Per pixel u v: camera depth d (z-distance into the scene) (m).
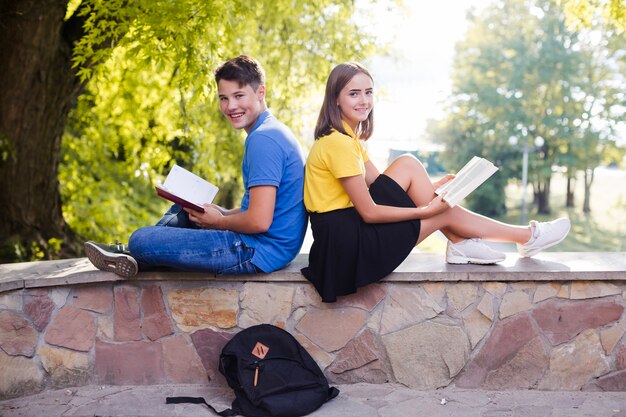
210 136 8.11
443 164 30.55
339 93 3.13
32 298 3.21
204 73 4.81
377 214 3.04
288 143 3.12
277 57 7.68
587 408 3.01
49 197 6.34
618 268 3.18
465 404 3.07
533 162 29.72
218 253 3.08
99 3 4.87
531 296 3.21
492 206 31.45
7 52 5.58
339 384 3.27
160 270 3.25
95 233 8.59
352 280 3.11
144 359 3.29
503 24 29.17
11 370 3.18
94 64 5.62
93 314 3.28
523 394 3.18
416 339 3.23
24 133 5.91
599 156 29.22
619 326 3.21
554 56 28.06
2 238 6.02
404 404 3.06
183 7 4.68
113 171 9.50
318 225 3.12
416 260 3.41
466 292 3.22
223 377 3.28
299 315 3.25
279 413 2.88
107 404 3.07
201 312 3.27
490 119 29.38
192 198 3.10
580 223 31.72
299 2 7.35
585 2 5.68
